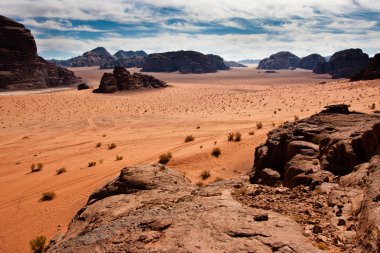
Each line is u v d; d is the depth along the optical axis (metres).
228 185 11.99
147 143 33.84
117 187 13.32
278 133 17.38
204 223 7.32
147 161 25.08
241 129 34.69
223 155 23.64
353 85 74.75
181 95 110.06
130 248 6.70
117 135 44.53
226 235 6.65
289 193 9.91
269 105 63.19
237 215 7.68
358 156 11.73
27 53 174.25
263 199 9.37
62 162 29.80
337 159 12.30
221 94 106.06
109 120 62.09
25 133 52.69
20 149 40.09
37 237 13.34
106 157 29.38
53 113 73.19
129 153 29.64
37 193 20.69
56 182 22.58
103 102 90.81
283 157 15.88
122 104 86.94
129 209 10.67
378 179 7.77
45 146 40.50
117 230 7.89
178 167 22.67
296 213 7.89
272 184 14.43
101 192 13.49
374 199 6.76
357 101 49.69
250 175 16.75
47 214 17.06
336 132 14.62
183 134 36.94
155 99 97.81
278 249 5.93
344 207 7.59
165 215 8.44
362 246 5.65
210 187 12.04
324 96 63.53
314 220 7.27
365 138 11.48
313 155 13.72
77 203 17.89
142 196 11.73
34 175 25.66
